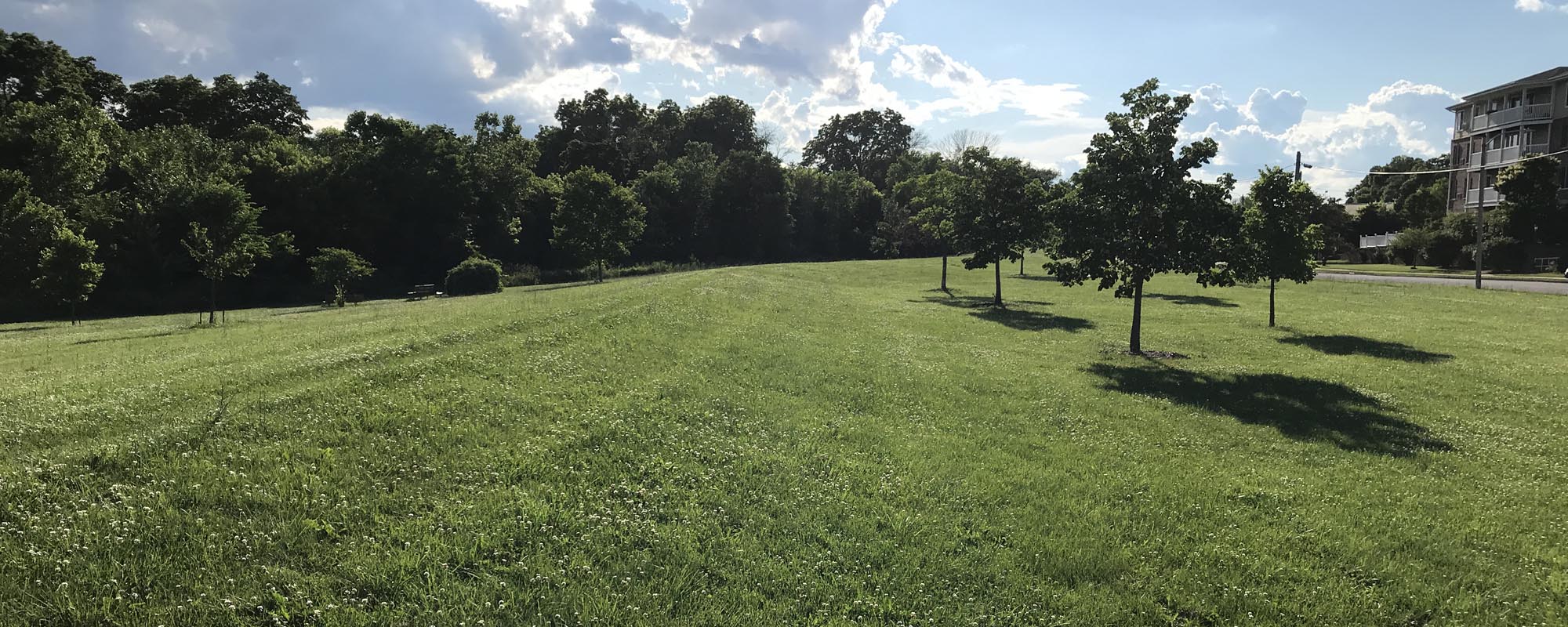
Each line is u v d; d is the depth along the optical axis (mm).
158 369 11734
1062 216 20422
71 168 45656
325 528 5859
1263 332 26078
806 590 5824
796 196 94875
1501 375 17375
